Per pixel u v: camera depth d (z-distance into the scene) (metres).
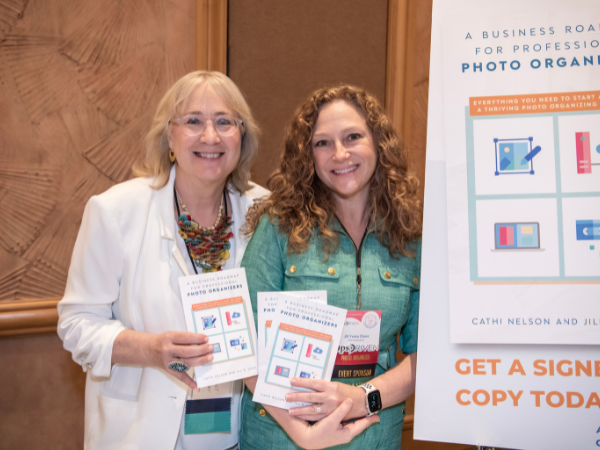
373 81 2.77
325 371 1.22
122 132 2.40
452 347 1.20
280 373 1.23
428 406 1.20
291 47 2.62
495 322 1.17
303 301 1.24
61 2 2.26
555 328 1.15
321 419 1.20
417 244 1.46
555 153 1.18
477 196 1.19
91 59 2.32
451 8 1.24
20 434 2.34
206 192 1.49
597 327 1.14
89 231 1.37
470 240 1.19
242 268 1.29
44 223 2.30
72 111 2.31
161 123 1.43
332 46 2.68
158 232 1.42
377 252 1.40
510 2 1.22
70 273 1.42
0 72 2.19
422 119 2.83
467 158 1.20
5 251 2.24
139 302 1.38
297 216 1.37
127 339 1.30
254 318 1.30
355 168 1.34
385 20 2.76
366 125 1.38
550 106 1.19
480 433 1.18
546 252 1.16
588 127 1.17
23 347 2.32
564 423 1.16
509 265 1.17
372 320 1.29
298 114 1.42
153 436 1.33
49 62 2.26
